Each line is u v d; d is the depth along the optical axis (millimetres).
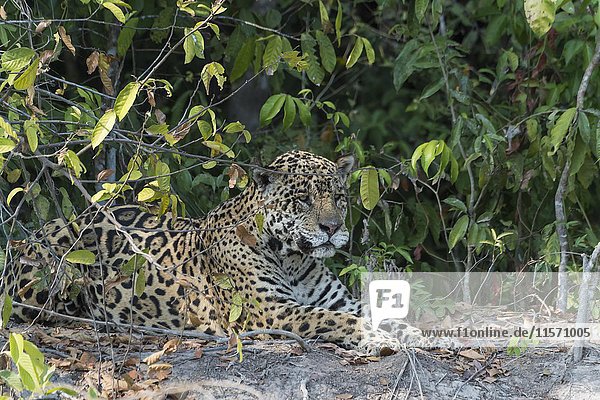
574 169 11773
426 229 12812
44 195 12180
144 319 11094
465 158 12594
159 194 8781
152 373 9195
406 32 13734
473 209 12328
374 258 11336
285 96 12023
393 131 18812
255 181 10891
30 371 7277
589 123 12148
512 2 13781
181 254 11195
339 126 16516
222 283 9156
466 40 16516
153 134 8883
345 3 16891
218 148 8891
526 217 13203
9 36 11648
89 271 11109
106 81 9062
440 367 9805
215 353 9750
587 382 9688
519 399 9516
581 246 12102
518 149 12906
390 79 18797
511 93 14328
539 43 13438
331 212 10742
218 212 11281
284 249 10938
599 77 13195
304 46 11883
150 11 13500
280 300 10719
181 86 14844
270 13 13594
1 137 8172
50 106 11711
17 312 11008
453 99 13312
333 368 9625
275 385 9297
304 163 10930
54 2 12664
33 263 9203
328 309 11242
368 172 9742
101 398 8742
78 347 10078
